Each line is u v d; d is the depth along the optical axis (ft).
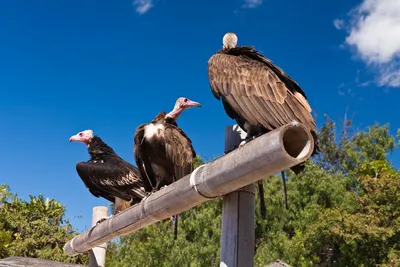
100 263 17.65
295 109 13.23
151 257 35.88
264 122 13.35
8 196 46.68
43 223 43.73
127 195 17.70
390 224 36.78
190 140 15.90
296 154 11.26
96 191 18.11
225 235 12.46
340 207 38.91
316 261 38.70
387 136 56.54
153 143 15.53
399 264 33.63
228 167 11.79
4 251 41.50
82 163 18.03
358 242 36.70
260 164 11.39
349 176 49.70
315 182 42.88
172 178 15.79
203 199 12.45
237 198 12.46
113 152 18.51
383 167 46.70
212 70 14.21
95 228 15.83
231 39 15.05
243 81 13.76
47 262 21.79
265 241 39.96
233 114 14.10
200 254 36.14
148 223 13.96
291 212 41.65
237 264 12.27
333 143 58.29
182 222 37.93
